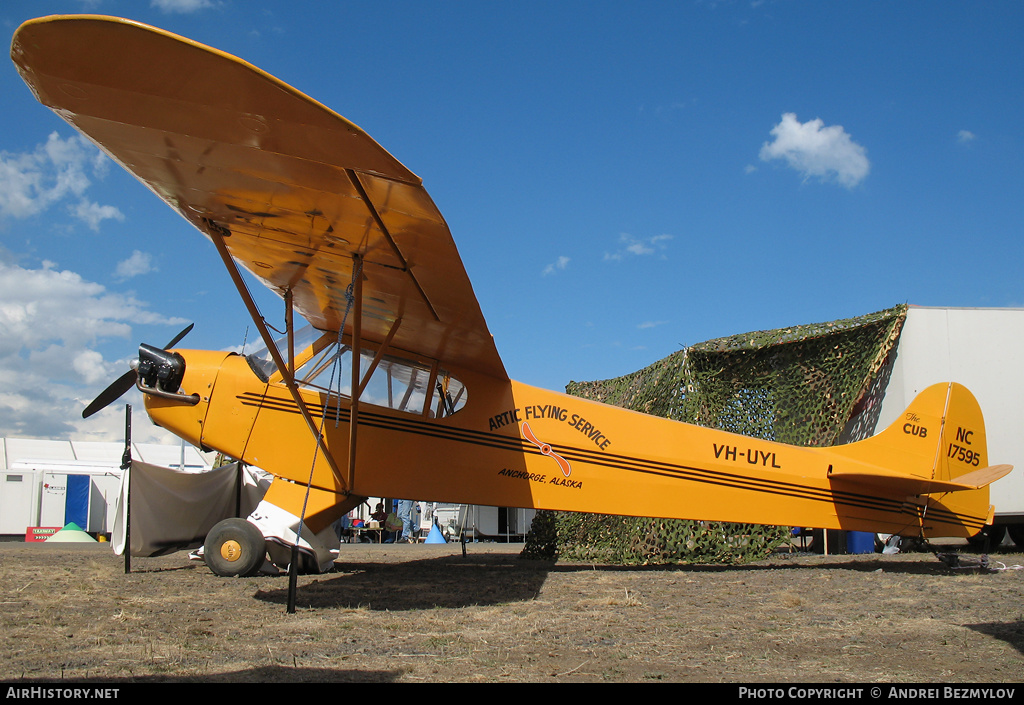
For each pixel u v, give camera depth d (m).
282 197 4.33
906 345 10.62
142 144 3.94
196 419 7.22
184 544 8.19
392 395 7.30
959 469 8.45
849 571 7.97
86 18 2.99
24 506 18.42
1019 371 10.52
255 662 3.43
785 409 10.69
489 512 18.73
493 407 7.58
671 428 7.92
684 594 6.07
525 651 3.84
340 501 7.12
